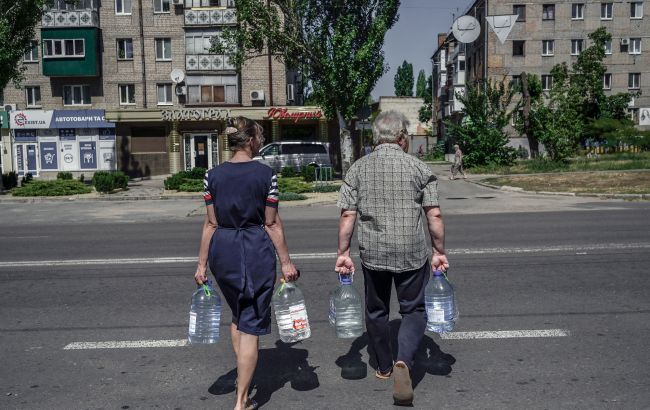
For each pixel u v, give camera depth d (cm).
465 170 3459
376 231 386
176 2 3944
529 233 1107
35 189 2459
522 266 786
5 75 2625
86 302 644
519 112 3466
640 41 4897
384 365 415
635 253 859
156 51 4019
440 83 6894
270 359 464
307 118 3778
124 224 1499
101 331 539
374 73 2831
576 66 4666
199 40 3975
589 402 370
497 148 3488
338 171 3894
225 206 362
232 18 3922
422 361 449
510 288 665
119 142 3941
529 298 621
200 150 3931
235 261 357
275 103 4053
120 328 547
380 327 408
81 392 403
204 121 3894
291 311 382
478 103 3506
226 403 382
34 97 4047
